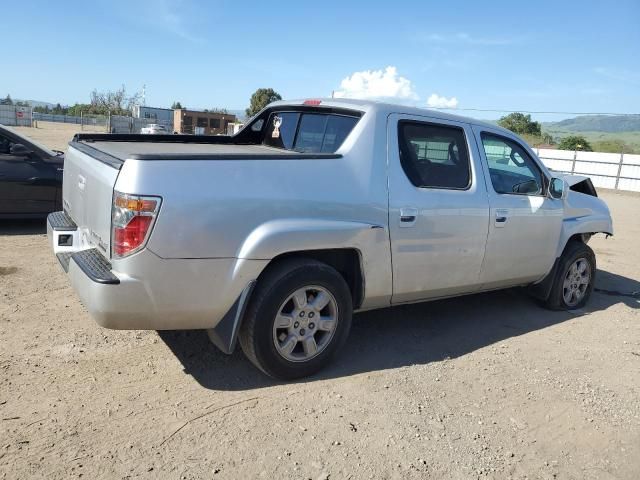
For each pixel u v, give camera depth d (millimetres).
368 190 3885
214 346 4250
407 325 5094
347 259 4055
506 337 4988
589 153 32062
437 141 4434
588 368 4457
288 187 3531
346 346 4488
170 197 3137
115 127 55719
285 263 3607
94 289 3143
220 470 2826
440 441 3252
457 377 4090
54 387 3500
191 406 3400
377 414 3477
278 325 3617
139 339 4305
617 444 3400
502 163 4980
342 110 4320
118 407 3326
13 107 56469
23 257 6406
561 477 3037
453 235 4410
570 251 5738
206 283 3301
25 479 2635
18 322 4469
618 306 6270
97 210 3467
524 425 3516
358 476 2877
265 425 3254
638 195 27875
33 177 7766
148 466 2805
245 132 5605
